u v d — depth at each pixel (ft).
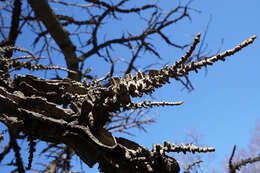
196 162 5.24
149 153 3.58
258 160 5.78
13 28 12.09
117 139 4.07
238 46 3.06
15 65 5.68
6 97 4.31
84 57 16.87
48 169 11.17
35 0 12.90
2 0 14.26
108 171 3.84
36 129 4.19
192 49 3.23
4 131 4.53
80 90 4.84
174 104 3.86
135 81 3.84
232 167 5.78
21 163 4.72
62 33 14.47
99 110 4.02
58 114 4.27
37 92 4.70
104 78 5.07
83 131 4.03
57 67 5.87
